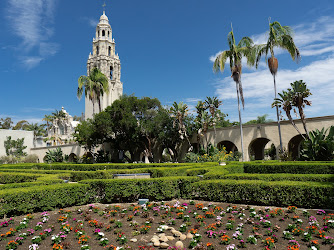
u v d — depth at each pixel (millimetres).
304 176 9289
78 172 16016
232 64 25547
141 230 6086
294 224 6086
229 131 29859
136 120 33125
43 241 5742
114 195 9359
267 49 24172
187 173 13391
